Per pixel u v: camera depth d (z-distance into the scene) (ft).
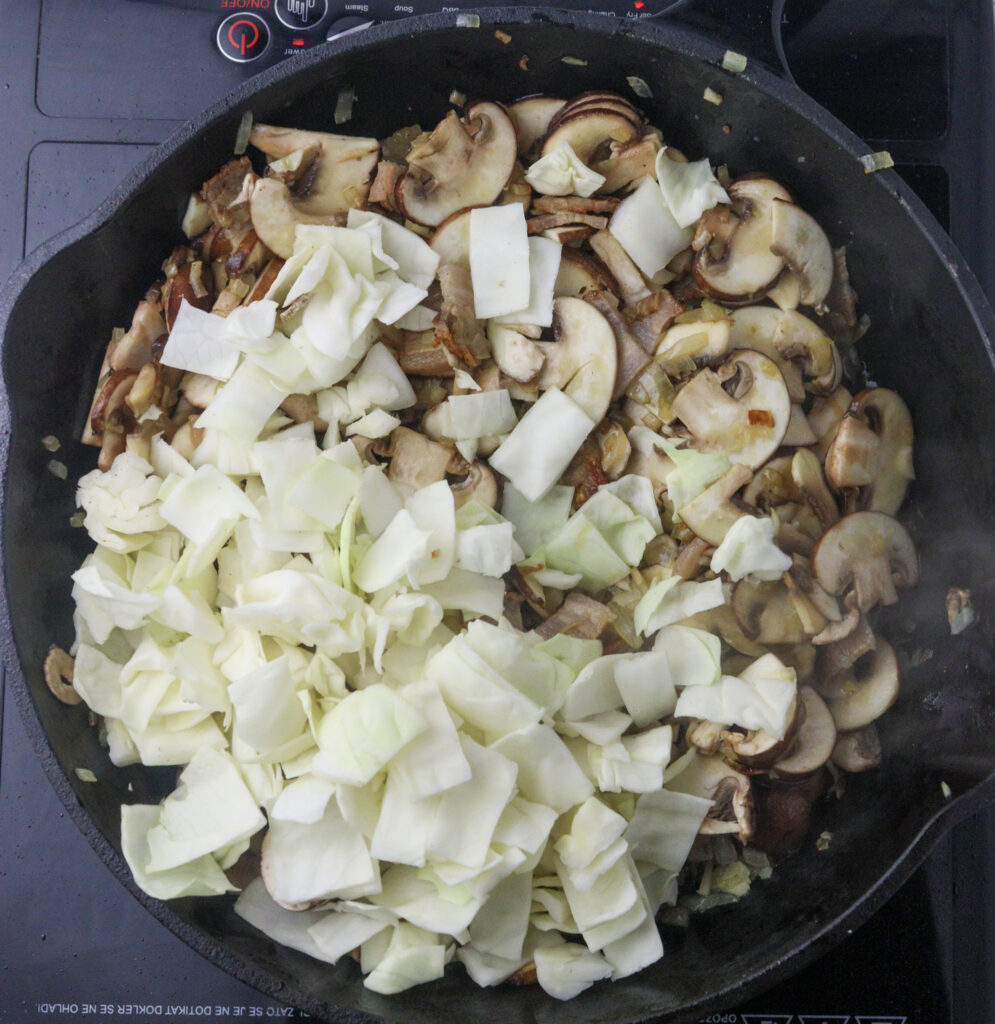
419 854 1.21
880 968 1.35
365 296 1.35
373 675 1.31
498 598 1.34
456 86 1.38
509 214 1.39
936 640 1.38
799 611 1.38
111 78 1.44
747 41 1.32
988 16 1.49
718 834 1.36
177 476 1.35
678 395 1.40
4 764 1.36
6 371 1.20
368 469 1.35
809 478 1.41
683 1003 1.16
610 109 1.37
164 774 1.37
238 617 1.27
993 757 1.23
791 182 1.41
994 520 1.28
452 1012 1.22
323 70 1.29
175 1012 1.31
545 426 1.38
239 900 1.27
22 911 1.33
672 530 1.42
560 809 1.27
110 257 1.32
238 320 1.32
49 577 1.31
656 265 1.42
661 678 1.32
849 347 1.46
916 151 1.47
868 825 1.34
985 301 1.24
